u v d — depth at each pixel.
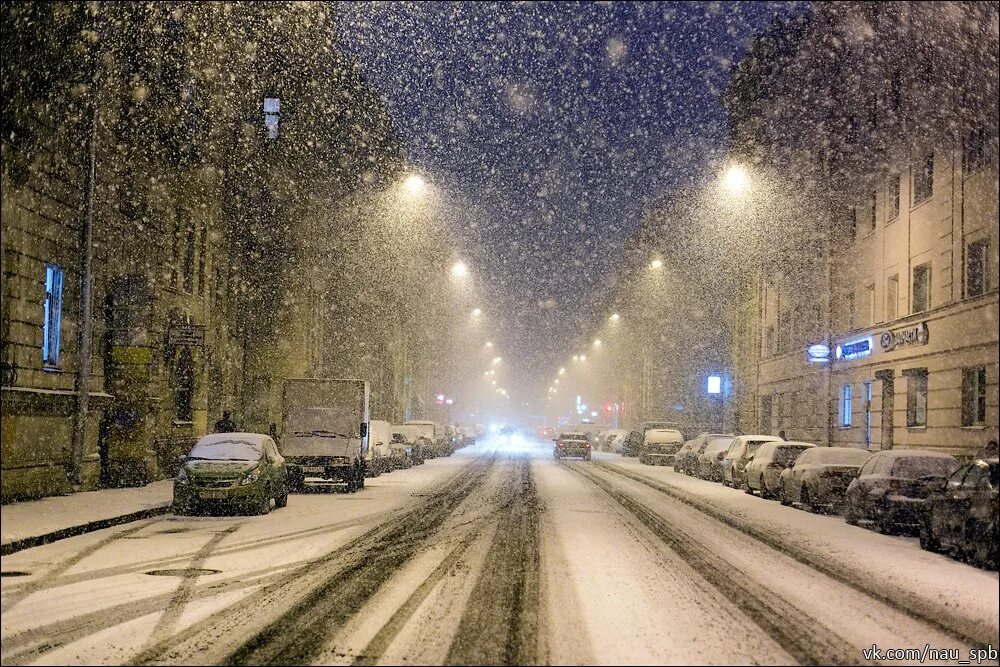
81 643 7.84
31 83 19.61
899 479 17.83
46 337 21.98
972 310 26.62
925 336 29.56
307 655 7.48
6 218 19.42
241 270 40.56
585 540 15.42
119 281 25.28
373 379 60.44
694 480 36.12
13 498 19.95
